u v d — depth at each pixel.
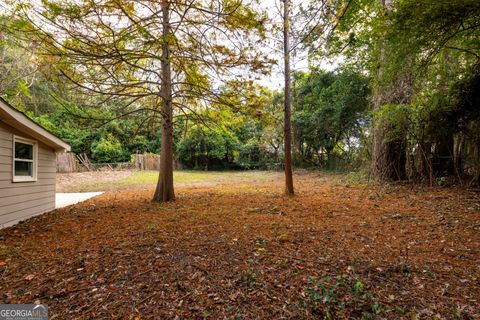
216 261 2.61
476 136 6.35
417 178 7.35
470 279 2.22
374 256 2.72
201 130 8.68
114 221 4.50
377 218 4.30
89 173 15.24
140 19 4.86
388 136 7.72
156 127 8.20
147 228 3.89
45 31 3.95
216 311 1.82
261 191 8.36
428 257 2.68
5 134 4.48
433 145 7.22
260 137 19.64
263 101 6.32
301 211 4.98
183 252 2.86
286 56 6.27
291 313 1.79
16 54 9.94
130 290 2.10
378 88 7.23
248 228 3.84
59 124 16.94
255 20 4.92
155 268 2.47
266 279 2.24
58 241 3.45
